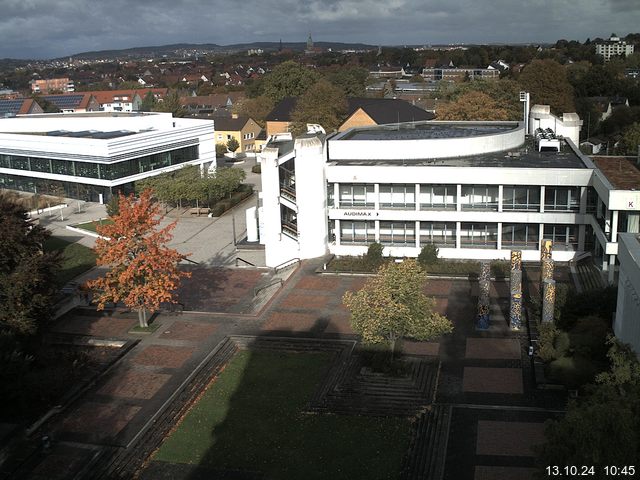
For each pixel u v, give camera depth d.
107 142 89.25
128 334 49.00
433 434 35.75
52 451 35.25
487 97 102.31
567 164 63.25
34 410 39.06
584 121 141.88
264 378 42.59
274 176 62.91
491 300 53.12
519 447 34.22
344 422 37.38
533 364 42.16
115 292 47.59
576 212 60.47
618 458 23.88
